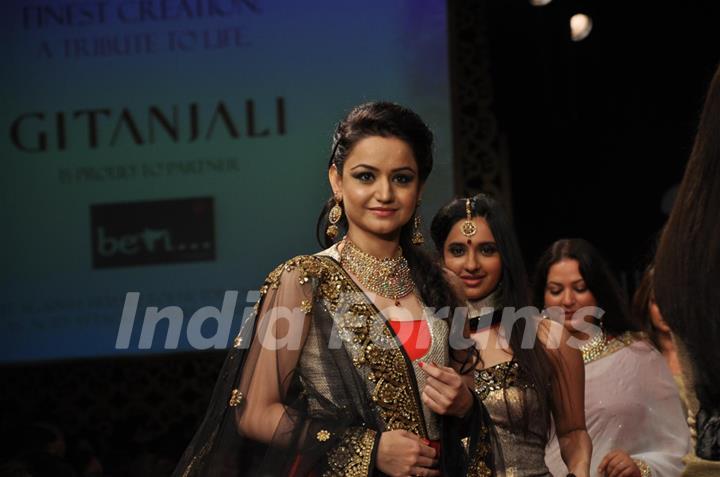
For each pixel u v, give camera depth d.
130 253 7.85
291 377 2.70
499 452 2.84
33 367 7.86
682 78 8.06
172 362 8.27
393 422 2.64
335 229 2.90
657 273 1.59
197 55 7.94
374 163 2.71
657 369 4.61
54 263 7.88
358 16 7.86
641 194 8.26
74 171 7.93
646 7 7.96
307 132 7.83
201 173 7.87
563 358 3.74
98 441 7.66
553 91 8.08
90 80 7.98
